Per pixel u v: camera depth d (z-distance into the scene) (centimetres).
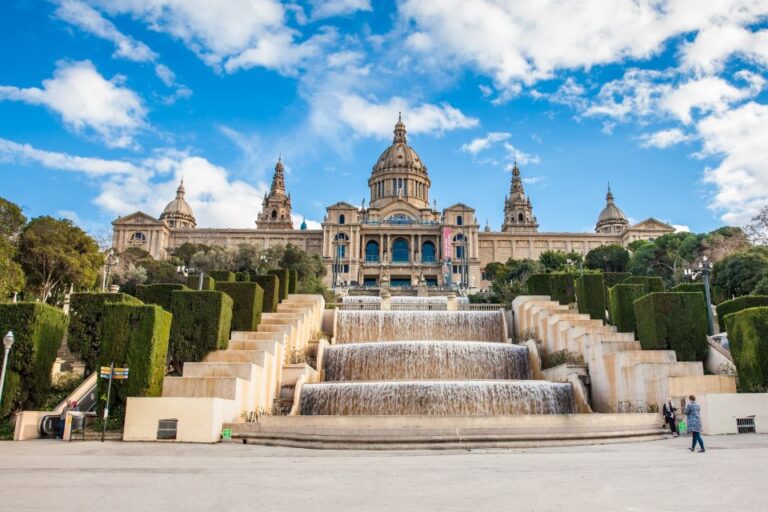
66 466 1547
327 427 2342
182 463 1631
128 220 14312
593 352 3262
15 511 955
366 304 6253
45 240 6044
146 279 8638
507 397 2920
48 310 2745
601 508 970
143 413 2289
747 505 971
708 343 3200
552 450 2025
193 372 2741
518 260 13125
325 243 13812
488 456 1822
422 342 3662
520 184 18625
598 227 18300
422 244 14550
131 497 1088
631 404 2856
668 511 938
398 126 18412
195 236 14638
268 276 4450
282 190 18375
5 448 2019
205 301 3161
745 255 5759
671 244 9694
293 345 3753
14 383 2558
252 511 966
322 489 1184
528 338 4416
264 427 2314
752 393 2397
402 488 1191
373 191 17400
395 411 2892
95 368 3027
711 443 2036
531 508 978
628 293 3809
